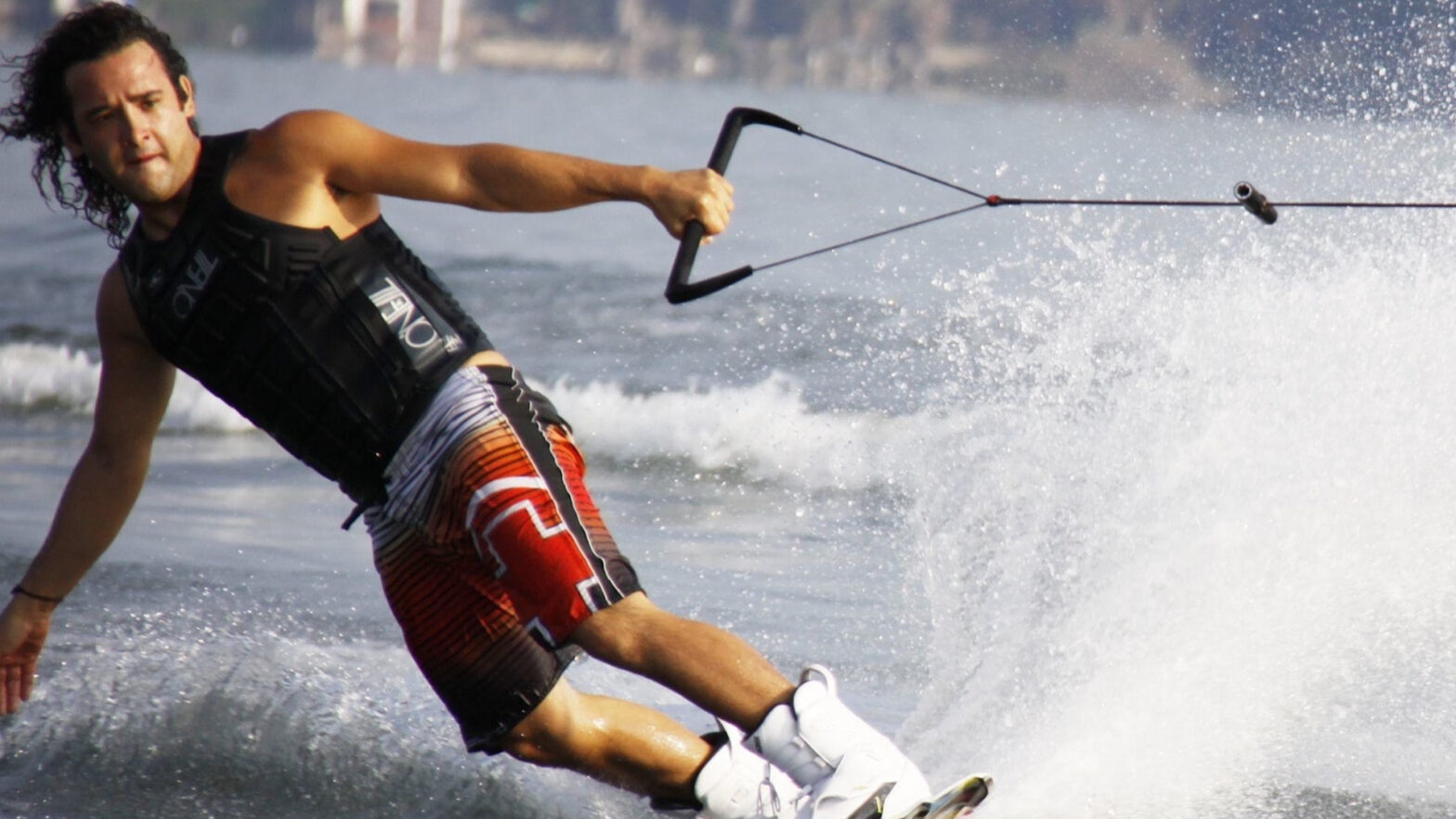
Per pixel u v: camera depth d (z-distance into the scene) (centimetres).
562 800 1188
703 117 13800
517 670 1046
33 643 1136
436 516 1002
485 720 1059
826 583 1859
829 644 1620
